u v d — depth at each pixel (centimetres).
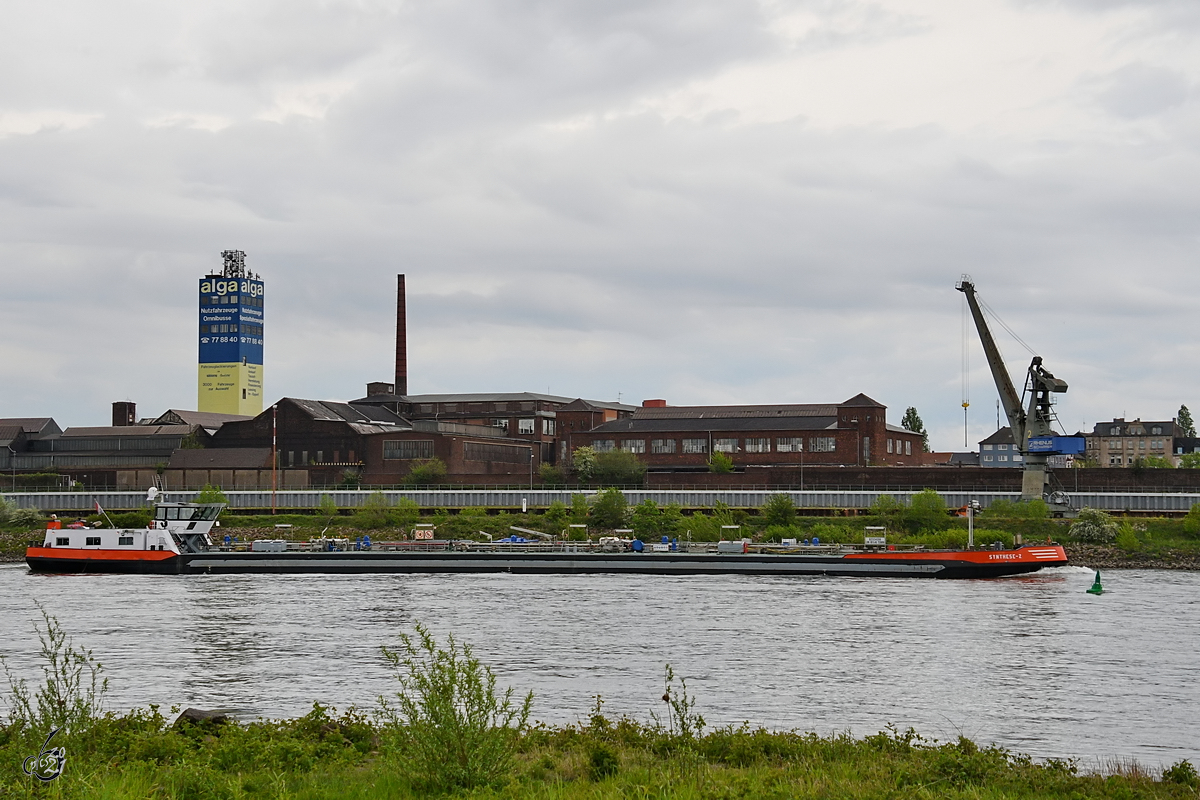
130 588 14600
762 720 6731
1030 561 16362
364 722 5516
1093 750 6097
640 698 7325
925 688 7694
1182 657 8906
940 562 16200
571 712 6856
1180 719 6831
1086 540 19988
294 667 8450
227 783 4081
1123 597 13250
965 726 6638
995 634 10081
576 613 11550
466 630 10300
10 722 5172
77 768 3994
